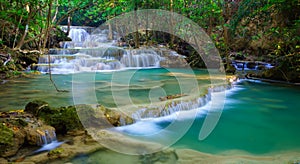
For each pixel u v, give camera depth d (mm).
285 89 8461
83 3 8688
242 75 10570
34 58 11695
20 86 7867
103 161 3139
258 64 12602
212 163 3184
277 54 11180
